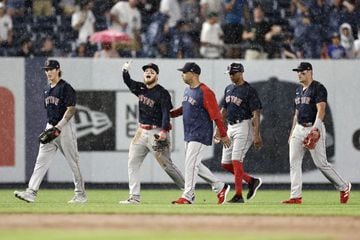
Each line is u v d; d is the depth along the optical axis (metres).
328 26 72.06
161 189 63.75
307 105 48.22
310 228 33.25
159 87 46.97
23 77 62.81
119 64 63.19
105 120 63.38
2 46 70.44
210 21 69.94
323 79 63.75
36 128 62.97
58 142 47.56
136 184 47.81
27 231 31.52
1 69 62.62
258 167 63.88
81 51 69.69
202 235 29.95
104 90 63.25
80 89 63.09
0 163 62.91
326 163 49.34
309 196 58.31
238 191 49.09
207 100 45.66
